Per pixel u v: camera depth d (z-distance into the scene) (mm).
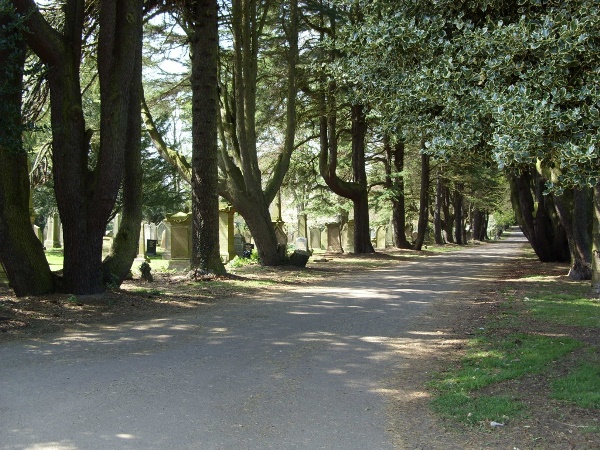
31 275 11219
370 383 6293
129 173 13141
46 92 14102
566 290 13844
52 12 14883
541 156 6719
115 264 12742
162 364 7020
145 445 4445
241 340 8516
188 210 27891
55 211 35906
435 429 4879
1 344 8016
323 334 9016
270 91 25172
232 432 4762
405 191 41312
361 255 30188
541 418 4973
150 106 22938
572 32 6527
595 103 6500
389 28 8547
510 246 51594
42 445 4418
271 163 31047
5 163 10781
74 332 8906
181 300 12445
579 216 16094
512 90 6582
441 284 16500
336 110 26766
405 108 8805
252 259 23578
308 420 5094
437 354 7656
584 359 6902
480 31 7566
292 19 21109
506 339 8242
